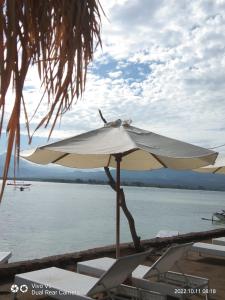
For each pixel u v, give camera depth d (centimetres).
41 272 438
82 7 116
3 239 1536
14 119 98
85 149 356
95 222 2275
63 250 1299
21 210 3009
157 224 2309
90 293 375
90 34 121
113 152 343
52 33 113
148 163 544
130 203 5022
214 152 380
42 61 109
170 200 6906
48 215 2670
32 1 109
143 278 442
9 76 94
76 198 5659
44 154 452
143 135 401
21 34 101
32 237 1611
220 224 2411
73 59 113
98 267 467
